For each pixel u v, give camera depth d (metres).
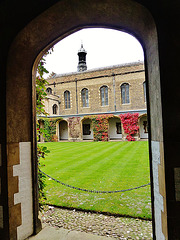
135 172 5.17
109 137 19.62
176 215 1.27
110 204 3.23
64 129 23.58
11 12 1.76
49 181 4.62
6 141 1.86
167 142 1.30
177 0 1.35
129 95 19.59
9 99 1.90
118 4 1.53
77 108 22.09
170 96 1.32
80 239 2.07
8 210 1.84
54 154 9.20
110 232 2.34
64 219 2.75
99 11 1.70
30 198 2.14
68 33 2.11
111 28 2.01
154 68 1.51
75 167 6.05
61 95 23.09
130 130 18.30
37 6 1.67
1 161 1.87
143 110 18.11
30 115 2.20
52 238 2.08
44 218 2.79
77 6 1.62
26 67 2.12
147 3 1.38
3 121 1.86
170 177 1.28
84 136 22.56
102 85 20.75
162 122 1.32
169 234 1.28
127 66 19.67
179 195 1.28
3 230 1.86
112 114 19.20
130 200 3.38
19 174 2.00
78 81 22.09
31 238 2.07
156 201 1.61
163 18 1.36
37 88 2.69
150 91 1.70
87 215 2.88
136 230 2.38
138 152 8.99
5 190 1.85
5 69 1.83
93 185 4.20
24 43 1.88
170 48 1.34
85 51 29.44
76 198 3.55
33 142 2.20
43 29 1.87
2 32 1.82
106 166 6.06
